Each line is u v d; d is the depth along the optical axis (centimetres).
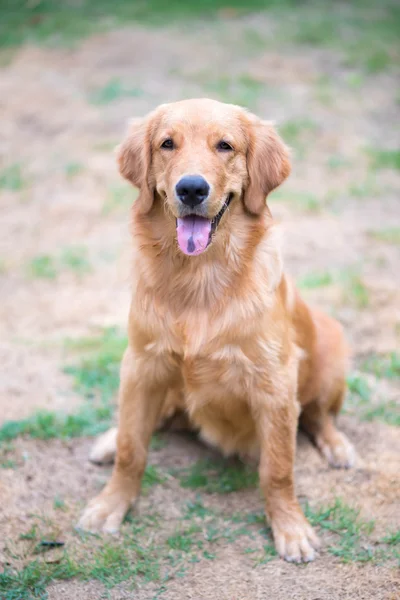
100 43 1489
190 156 376
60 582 357
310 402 470
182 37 1519
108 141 1034
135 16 1695
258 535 392
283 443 390
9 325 624
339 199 871
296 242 766
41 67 1359
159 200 397
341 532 391
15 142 1051
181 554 376
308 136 1035
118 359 564
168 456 467
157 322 386
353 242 767
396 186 905
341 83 1252
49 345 589
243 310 379
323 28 1572
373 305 640
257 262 390
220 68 1320
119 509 402
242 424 424
